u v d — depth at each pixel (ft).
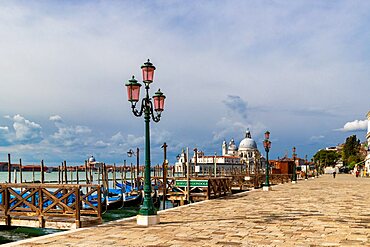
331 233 37.40
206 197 85.81
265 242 33.32
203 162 569.23
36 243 33.22
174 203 103.50
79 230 39.55
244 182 155.84
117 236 36.24
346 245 32.04
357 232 37.88
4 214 53.11
